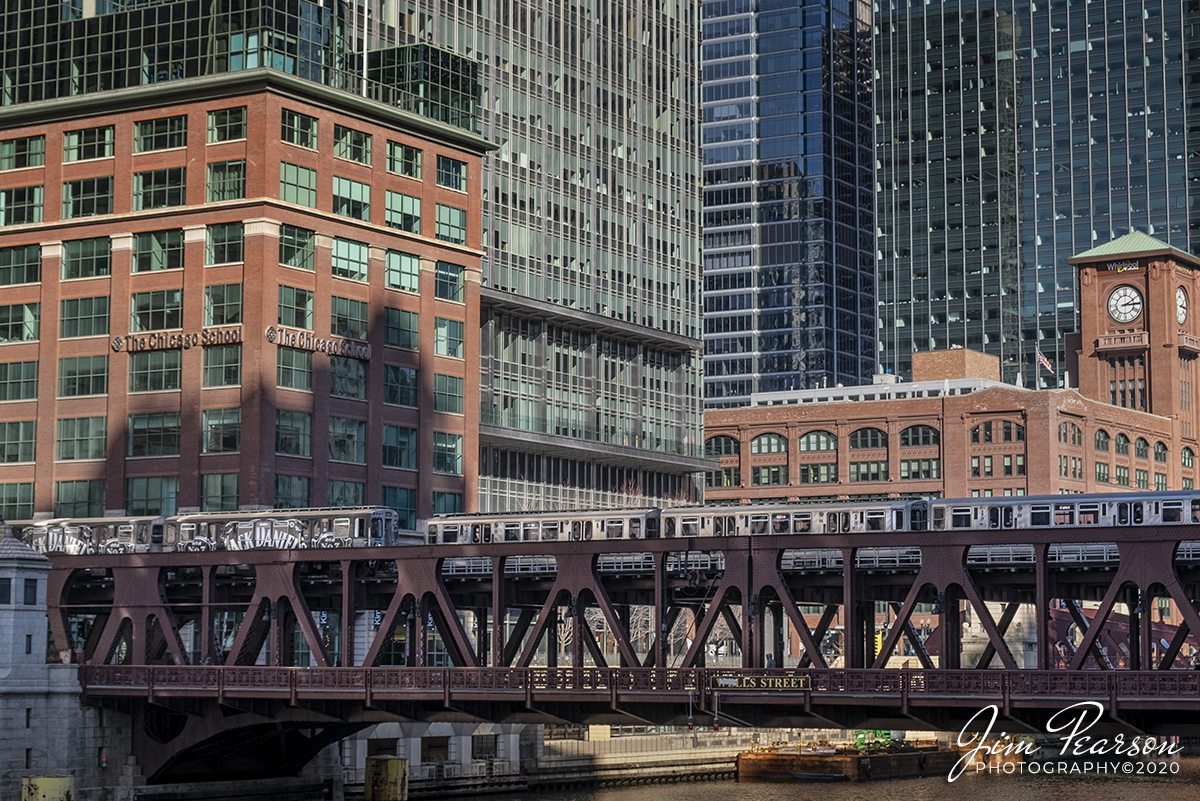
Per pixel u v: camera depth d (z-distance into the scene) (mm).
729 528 114938
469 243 163250
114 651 127312
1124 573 84625
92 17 153875
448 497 159750
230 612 137875
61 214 153125
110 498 148500
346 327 151375
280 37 147750
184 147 148625
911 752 168000
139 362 149250
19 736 108375
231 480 144000
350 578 106875
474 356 162875
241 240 145750
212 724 111312
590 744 149750
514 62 187250
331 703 105000
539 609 119688
